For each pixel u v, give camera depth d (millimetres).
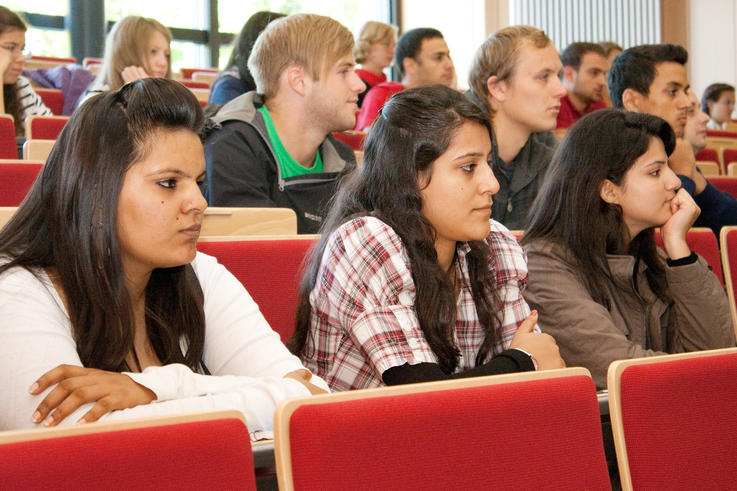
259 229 1874
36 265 1121
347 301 1396
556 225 1806
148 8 7367
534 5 8594
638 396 1028
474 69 2598
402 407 831
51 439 679
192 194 1131
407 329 1370
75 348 1110
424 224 1428
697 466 1043
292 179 2312
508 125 2559
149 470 708
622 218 1810
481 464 856
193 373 1135
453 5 8555
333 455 789
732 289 2033
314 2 8219
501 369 1374
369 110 4367
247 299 1346
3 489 645
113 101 1125
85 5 6992
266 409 1102
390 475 808
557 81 2533
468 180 1428
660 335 1889
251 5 7801
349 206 1503
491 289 1517
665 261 1967
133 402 1041
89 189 1101
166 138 1118
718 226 2711
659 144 1823
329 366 1449
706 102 7250
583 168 1798
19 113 3801
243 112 2316
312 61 2279
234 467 748
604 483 931
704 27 8555
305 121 2316
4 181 1968
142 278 1189
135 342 1213
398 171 1443
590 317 1703
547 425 910
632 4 8625
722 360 1100
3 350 1045
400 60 4887
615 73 3055
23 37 3764
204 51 7629
